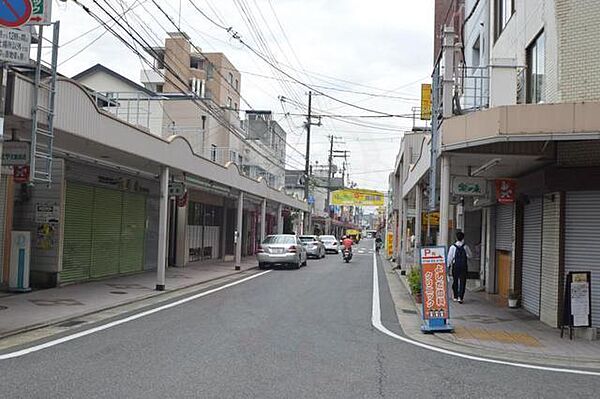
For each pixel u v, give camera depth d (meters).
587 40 11.59
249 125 48.75
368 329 11.80
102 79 33.66
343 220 105.94
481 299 17.28
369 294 18.47
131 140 15.24
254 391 6.73
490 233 18.64
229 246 35.38
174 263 26.72
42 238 16.19
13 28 9.34
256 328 11.20
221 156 40.09
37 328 10.67
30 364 7.76
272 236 29.48
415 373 8.05
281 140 57.78
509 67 12.70
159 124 32.81
